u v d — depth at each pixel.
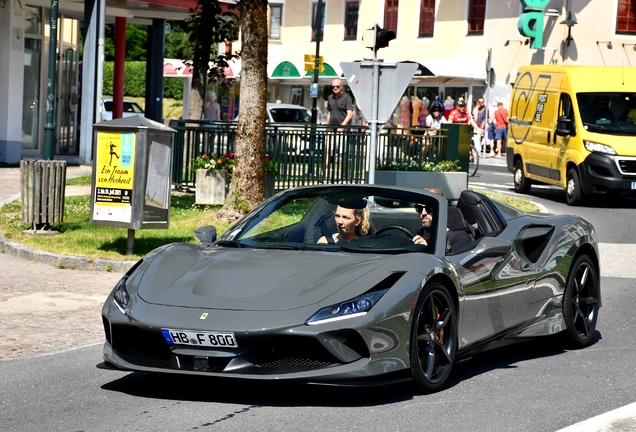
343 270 9.73
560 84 34.50
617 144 32.06
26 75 40.00
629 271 20.23
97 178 18.62
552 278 12.30
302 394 9.78
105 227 22.14
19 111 39.06
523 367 11.48
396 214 11.16
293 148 28.45
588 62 62.16
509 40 65.06
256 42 23.28
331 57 79.25
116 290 10.03
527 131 36.94
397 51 73.88
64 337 12.84
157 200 18.72
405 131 31.70
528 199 34.78
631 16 62.06
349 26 77.88
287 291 9.34
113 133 18.50
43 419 8.91
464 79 66.19
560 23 62.12
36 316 14.12
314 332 8.87
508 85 64.88
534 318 12.06
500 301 11.30
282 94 79.75
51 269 18.27
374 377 9.22
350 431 8.45
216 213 23.75
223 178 26.22
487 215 11.94
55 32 23.98
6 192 29.33
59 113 42.72
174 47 97.12
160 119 47.00
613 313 15.49
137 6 43.31
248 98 23.48
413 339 9.54
